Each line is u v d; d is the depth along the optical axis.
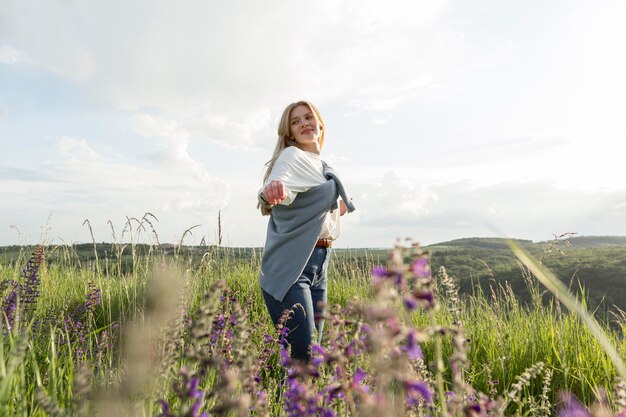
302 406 1.23
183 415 1.03
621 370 1.11
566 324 3.83
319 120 3.67
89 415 1.30
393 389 1.28
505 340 3.82
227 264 6.83
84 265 6.59
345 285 6.59
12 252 6.90
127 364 0.89
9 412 1.67
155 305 0.87
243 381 1.31
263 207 3.39
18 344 1.57
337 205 3.17
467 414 1.20
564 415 1.21
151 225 5.46
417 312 4.41
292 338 2.88
